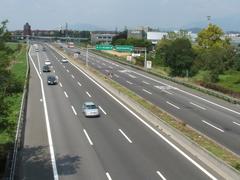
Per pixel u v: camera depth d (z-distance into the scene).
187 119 45.03
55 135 36.66
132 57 136.25
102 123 41.81
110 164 28.34
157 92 65.69
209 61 101.88
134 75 91.75
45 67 93.38
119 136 36.38
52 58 137.00
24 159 29.61
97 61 130.50
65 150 31.94
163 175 26.02
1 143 33.31
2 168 27.88
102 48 117.06
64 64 115.94
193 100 58.72
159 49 127.62
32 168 27.59
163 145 33.34
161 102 55.94
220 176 25.80
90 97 58.75
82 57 145.25
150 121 42.84
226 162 27.47
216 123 43.34
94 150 31.89
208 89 67.19
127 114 46.62
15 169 26.95
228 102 57.81
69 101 55.06
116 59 136.12
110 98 58.22
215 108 52.78
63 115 45.81
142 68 105.19
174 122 42.16
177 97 61.03
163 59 116.88
